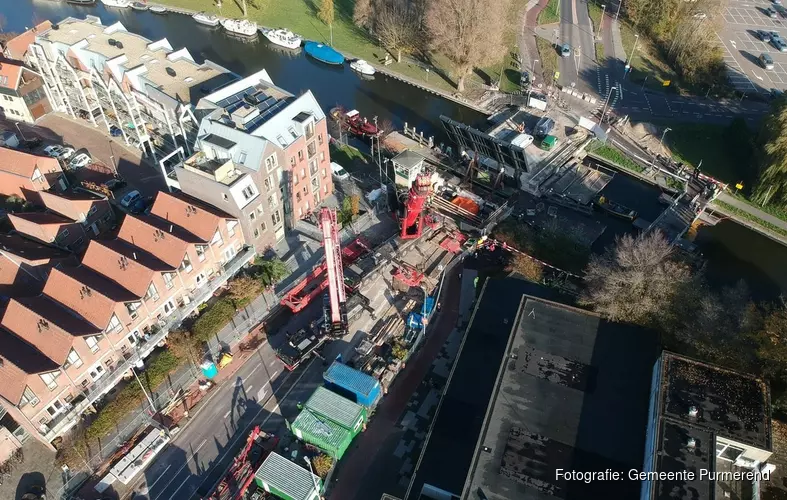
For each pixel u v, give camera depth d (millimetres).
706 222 97750
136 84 97250
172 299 74688
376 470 63469
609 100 124688
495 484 55188
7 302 71750
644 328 69438
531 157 106500
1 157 90125
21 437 64688
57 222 82812
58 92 112062
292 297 78500
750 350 65812
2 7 162625
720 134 115250
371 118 121562
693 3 144750
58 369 62031
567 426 59844
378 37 143625
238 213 79688
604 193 101625
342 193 99312
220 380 71938
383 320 79250
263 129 81938
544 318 70562
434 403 69750
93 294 67125
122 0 160625
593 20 156000
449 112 124812
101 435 65375
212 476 62875
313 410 64625
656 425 57281
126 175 101562
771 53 143375
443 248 88062
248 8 158750
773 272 90250
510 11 149625
